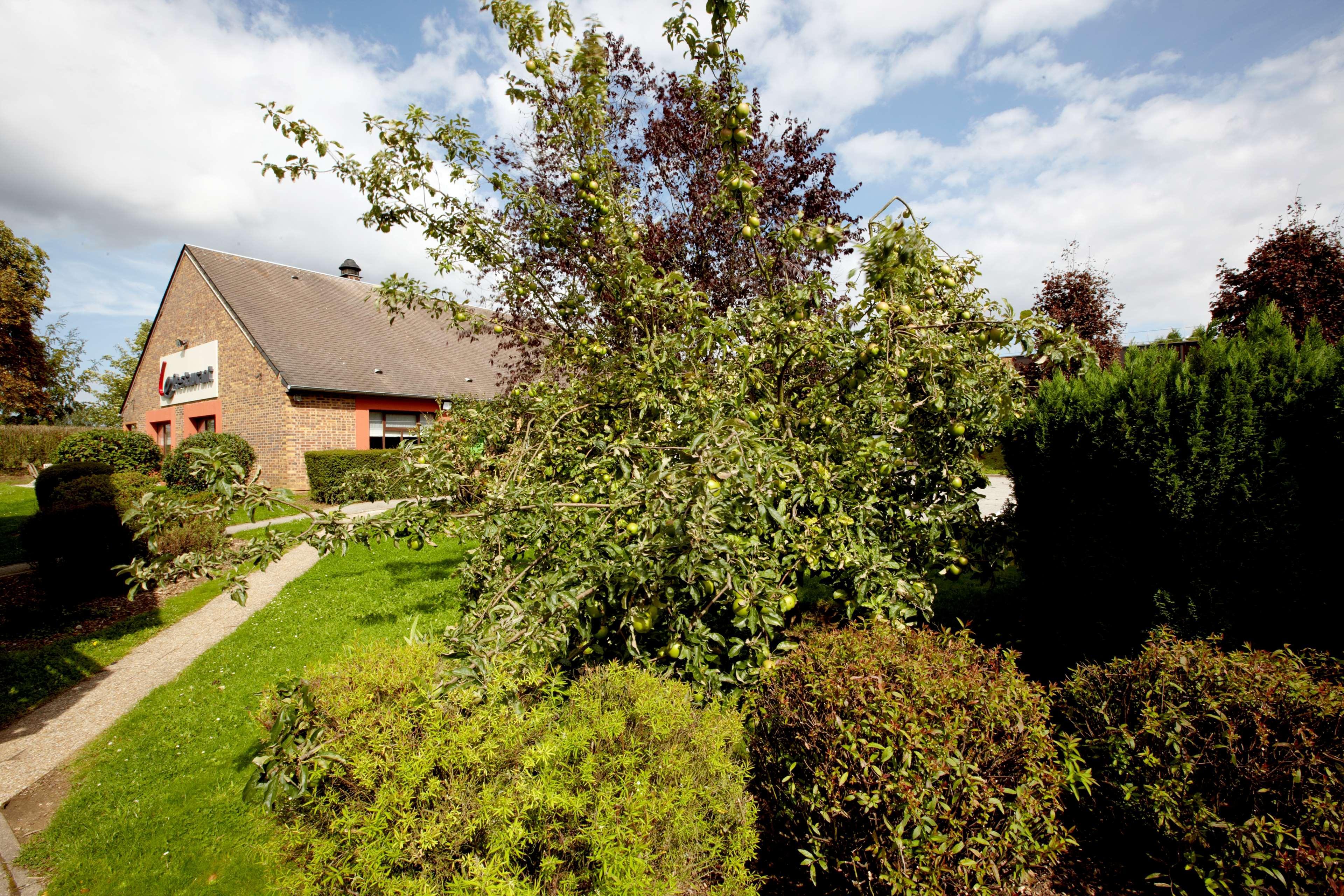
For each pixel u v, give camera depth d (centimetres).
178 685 460
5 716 432
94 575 708
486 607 258
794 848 252
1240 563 286
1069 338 286
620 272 397
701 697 259
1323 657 241
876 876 216
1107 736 256
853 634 265
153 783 336
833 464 323
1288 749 215
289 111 352
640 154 577
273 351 1504
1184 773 230
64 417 3866
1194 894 229
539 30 369
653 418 349
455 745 188
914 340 291
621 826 180
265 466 1524
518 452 371
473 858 172
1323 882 192
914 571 349
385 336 1877
